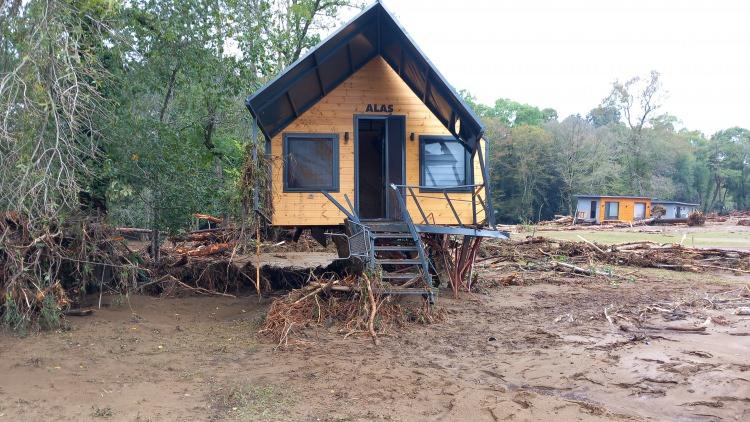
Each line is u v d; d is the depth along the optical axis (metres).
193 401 6.89
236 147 18.12
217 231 17.12
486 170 12.78
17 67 9.68
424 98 13.36
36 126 10.06
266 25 18.25
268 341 9.70
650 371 7.88
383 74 13.59
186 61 15.30
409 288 11.37
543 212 75.69
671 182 86.00
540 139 70.69
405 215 12.16
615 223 51.28
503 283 16.31
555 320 11.09
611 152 78.25
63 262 12.30
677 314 11.60
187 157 15.20
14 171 10.08
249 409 6.61
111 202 14.35
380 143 15.30
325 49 11.87
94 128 12.73
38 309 10.63
